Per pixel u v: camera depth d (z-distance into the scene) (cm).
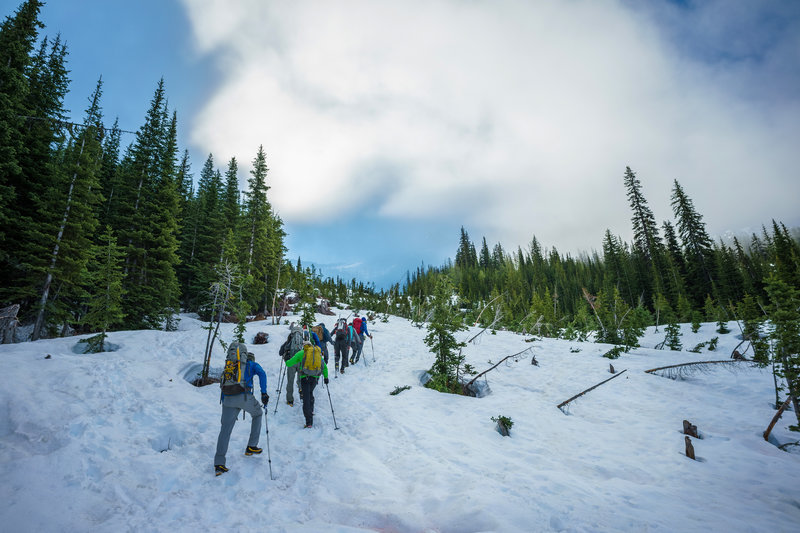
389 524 384
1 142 1457
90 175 1744
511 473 514
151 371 862
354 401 886
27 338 1530
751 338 1541
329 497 444
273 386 940
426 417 790
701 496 468
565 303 6272
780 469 585
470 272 9762
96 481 429
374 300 4519
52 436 526
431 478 493
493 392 1092
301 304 2888
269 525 366
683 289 4753
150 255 2112
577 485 479
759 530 366
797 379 812
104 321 1098
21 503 357
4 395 621
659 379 1222
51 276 1530
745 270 5791
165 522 358
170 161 2372
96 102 2952
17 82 1506
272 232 3155
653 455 635
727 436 765
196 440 582
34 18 1716
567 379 1230
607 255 6675
